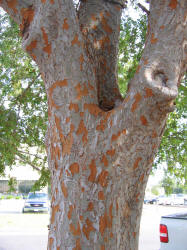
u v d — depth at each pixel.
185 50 2.70
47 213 19.36
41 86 7.08
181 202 36.16
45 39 2.91
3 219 15.64
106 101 3.27
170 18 2.70
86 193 2.73
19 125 6.89
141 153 2.69
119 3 3.79
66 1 2.96
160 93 2.38
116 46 3.68
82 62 2.96
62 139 2.87
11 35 7.09
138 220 2.93
